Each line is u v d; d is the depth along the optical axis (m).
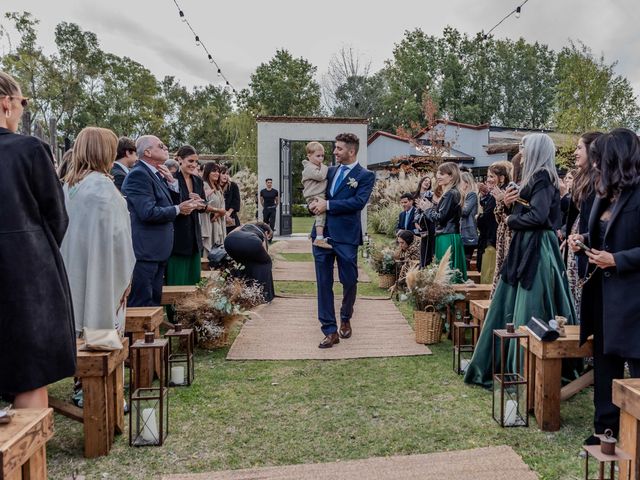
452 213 4.92
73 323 2.13
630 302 2.26
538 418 2.82
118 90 44.44
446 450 2.56
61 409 2.61
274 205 14.21
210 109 47.12
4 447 1.46
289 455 2.53
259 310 5.84
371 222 15.98
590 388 3.44
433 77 42.53
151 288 3.86
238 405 3.17
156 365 3.56
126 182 3.80
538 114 45.41
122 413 2.81
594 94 17.94
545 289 3.12
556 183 3.16
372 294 6.93
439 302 4.45
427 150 15.84
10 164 1.92
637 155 2.31
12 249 1.89
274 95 39.38
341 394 3.34
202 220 6.29
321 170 4.45
